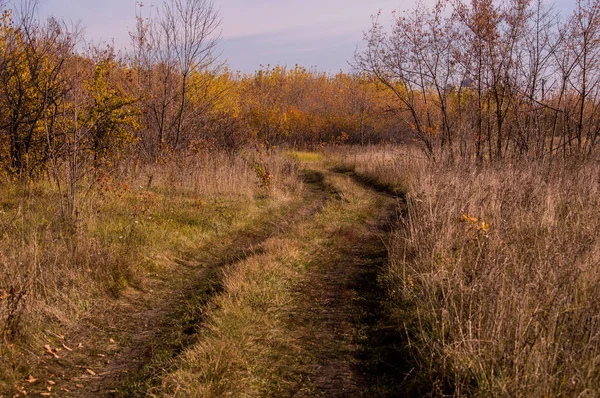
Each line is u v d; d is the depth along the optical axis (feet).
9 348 14.97
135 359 16.05
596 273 16.24
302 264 25.46
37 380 14.32
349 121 134.62
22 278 18.04
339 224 35.40
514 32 51.96
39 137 36.24
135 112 41.57
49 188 32.83
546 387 11.23
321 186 58.08
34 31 37.11
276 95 138.62
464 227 22.58
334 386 14.10
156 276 24.09
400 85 64.90
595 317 13.25
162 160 46.42
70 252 21.70
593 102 48.11
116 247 24.71
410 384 13.75
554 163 39.47
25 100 35.88
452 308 16.26
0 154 35.91
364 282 22.82
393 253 24.30
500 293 14.52
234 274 22.31
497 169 42.91
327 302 20.45
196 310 19.54
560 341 12.81
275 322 18.25
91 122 37.73
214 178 44.98
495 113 57.00
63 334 17.13
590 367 11.50
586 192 28.45
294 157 94.07
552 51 49.67
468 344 13.35
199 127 59.77
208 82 61.62
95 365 15.62
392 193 50.72
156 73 57.72
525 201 26.63
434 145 58.13
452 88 60.34
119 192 34.09
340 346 16.55
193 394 12.98
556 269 15.99
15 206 29.07
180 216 33.27
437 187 31.76
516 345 12.30
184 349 15.66
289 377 14.56
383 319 18.35
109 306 20.02
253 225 35.73
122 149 41.83
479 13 52.80
